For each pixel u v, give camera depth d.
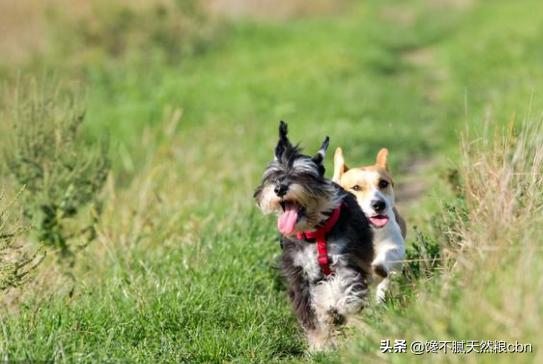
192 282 10.59
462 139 10.20
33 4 33.81
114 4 33.41
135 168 17.47
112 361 8.49
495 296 7.38
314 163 9.27
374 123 22.08
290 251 9.59
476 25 41.44
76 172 12.40
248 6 45.09
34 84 12.95
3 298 10.32
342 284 9.27
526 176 9.03
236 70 30.58
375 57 32.22
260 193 9.30
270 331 9.85
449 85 27.30
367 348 8.03
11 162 12.36
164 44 33.28
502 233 8.05
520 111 17.98
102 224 13.15
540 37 32.34
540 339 6.73
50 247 11.91
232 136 20.89
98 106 25.55
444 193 11.69
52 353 8.35
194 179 16.20
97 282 11.15
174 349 9.24
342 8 48.50
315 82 27.58
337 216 9.27
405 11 47.47
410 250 10.39
